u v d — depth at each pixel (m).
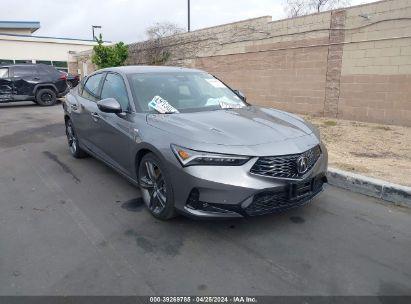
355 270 3.04
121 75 4.92
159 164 3.69
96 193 4.80
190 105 4.52
